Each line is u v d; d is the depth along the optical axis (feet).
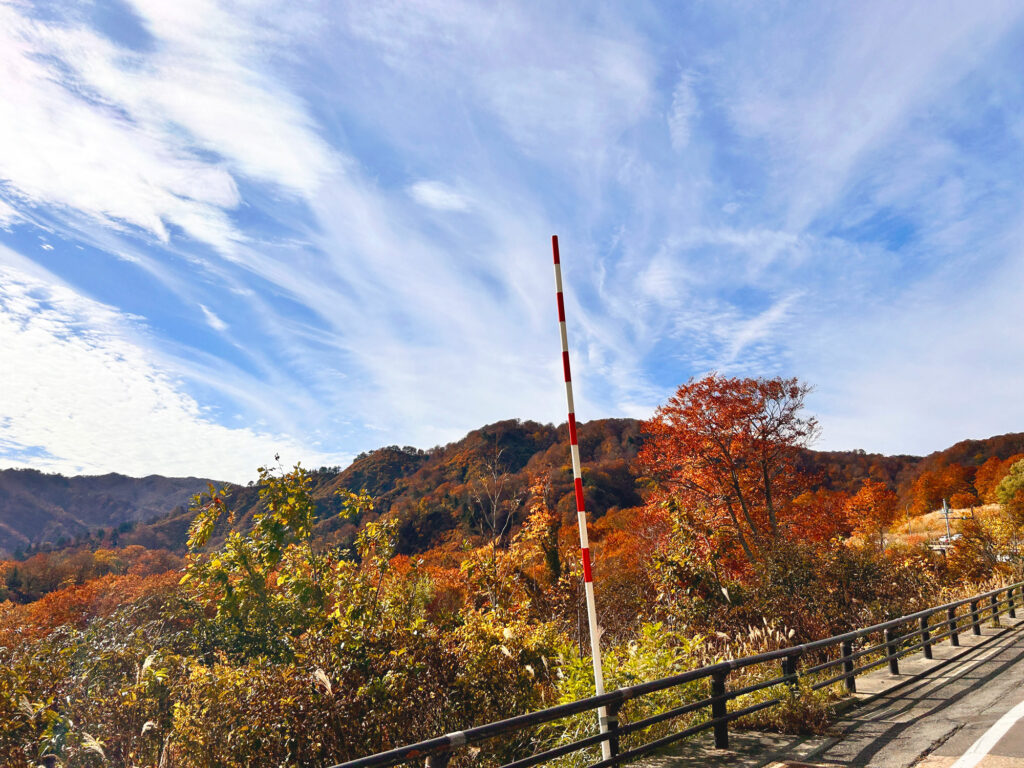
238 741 18.34
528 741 19.81
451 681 20.66
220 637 29.68
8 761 21.21
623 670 23.75
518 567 49.90
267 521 28.53
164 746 21.34
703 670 17.19
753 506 92.53
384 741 18.95
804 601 41.22
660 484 95.40
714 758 17.17
